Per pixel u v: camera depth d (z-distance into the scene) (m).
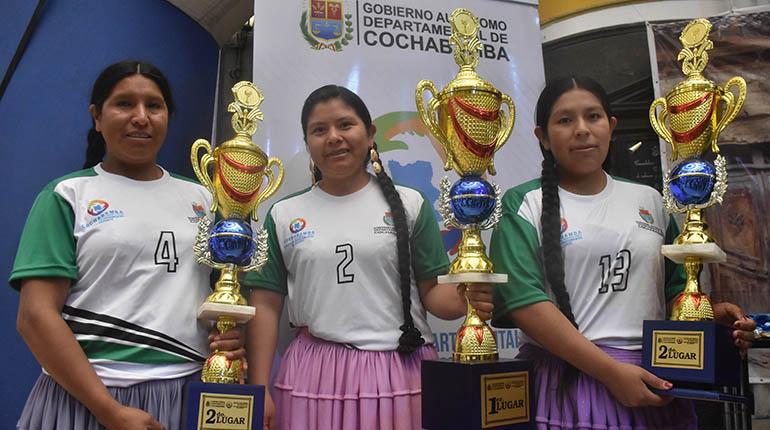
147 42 2.54
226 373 1.46
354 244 1.72
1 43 2.41
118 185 1.60
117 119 1.57
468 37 1.55
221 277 1.55
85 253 1.50
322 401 1.64
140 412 1.38
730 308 1.63
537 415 1.57
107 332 1.47
